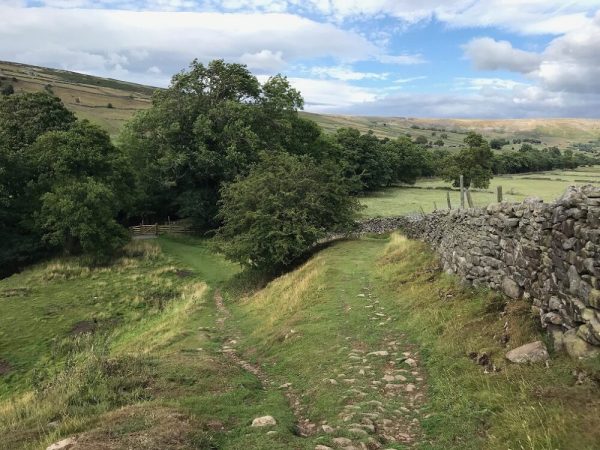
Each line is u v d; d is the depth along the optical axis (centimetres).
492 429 521
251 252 2242
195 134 4431
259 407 689
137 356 990
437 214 1662
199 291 2480
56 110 4375
